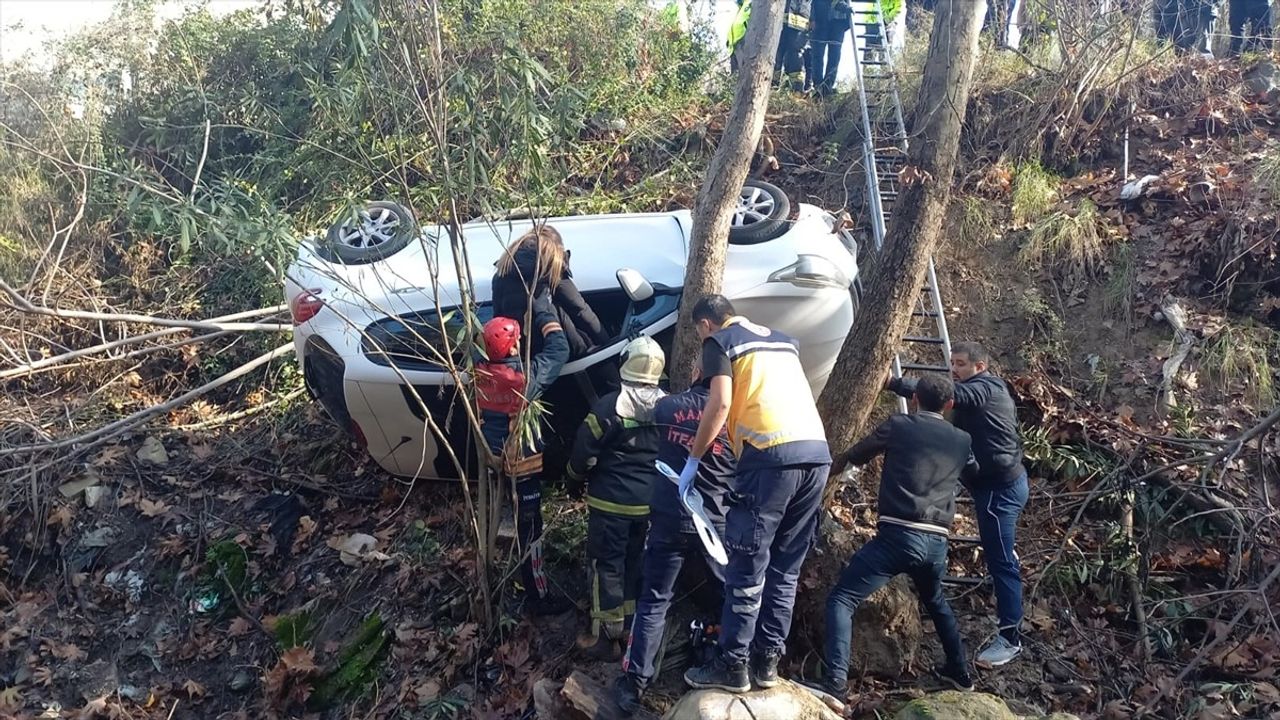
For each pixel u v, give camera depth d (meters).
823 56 8.69
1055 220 6.68
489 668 4.43
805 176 7.86
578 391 4.81
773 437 3.62
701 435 3.61
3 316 6.32
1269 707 4.07
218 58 8.19
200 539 5.48
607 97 8.32
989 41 8.06
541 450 4.57
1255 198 6.27
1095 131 7.49
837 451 4.60
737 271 4.92
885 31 8.62
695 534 3.78
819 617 4.29
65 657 5.10
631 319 4.88
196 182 4.25
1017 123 7.50
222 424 6.41
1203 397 5.71
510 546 4.71
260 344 6.92
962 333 6.39
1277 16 8.62
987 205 7.05
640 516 4.13
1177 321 5.98
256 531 5.49
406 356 4.68
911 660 4.25
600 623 4.21
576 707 3.77
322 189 5.03
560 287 4.55
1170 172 6.88
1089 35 7.34
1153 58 7.59
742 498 3.68
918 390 4.19
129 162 4.58
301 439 6.11
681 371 4.61
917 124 4.46
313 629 4.91
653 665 3.79
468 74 4.09
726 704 3.62
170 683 4.92
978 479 4.35
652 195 7.61
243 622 5.07
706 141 8.06
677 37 9.41
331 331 4.84
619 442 4.13
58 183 7.88
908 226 4.45
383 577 4.98
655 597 3.80
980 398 4.30
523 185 4.38
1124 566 4.76
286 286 5.02
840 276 4.89
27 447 5.37
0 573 5.55
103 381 6.90
